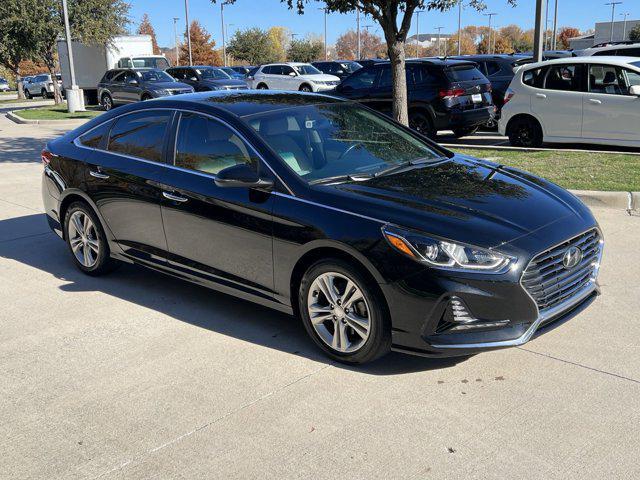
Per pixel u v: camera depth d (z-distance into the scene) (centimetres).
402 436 318
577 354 397
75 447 320
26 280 569
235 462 303
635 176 841
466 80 1259
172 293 527
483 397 351
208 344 430
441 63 1255
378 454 304
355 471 293
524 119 1166
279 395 362
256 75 2734
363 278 371
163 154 492
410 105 1276
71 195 562
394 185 412
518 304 351
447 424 327
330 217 386
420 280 351
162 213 482
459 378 372
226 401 357
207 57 7294
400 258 356
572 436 313
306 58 7081
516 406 341
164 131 496
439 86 1242
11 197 918
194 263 473
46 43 3017
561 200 421
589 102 1077
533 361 390
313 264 393
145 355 417
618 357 391
